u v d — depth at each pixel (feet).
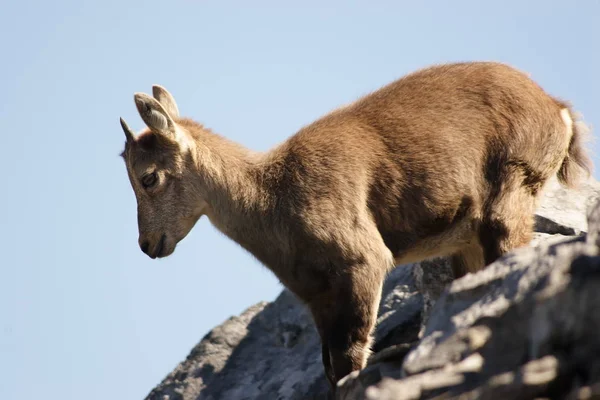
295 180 91.61
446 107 92.79
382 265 89.35
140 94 95.40
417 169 91.15
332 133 93.30
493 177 90.99
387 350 66.39
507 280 52.13
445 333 51.52
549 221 108.06
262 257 94.32
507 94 92.17
